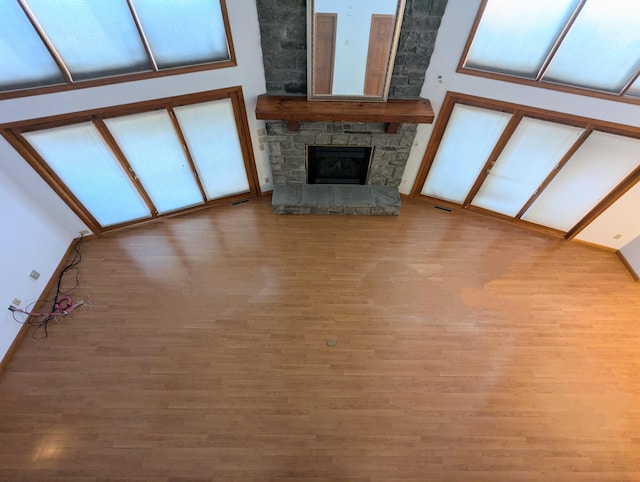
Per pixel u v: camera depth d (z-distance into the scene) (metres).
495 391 3.53
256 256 4.58
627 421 3.38
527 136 4.05
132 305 4.06
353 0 3.23
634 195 4.03
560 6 3.06
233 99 4.06
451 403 3.43
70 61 3.18
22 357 3.63
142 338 3.79
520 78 3.63
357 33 3.46
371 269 4.48
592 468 3.12
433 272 4.48
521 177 4.46
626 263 4.56
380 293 4.24
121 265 4.45
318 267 4.48
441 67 3.79
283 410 3.33
